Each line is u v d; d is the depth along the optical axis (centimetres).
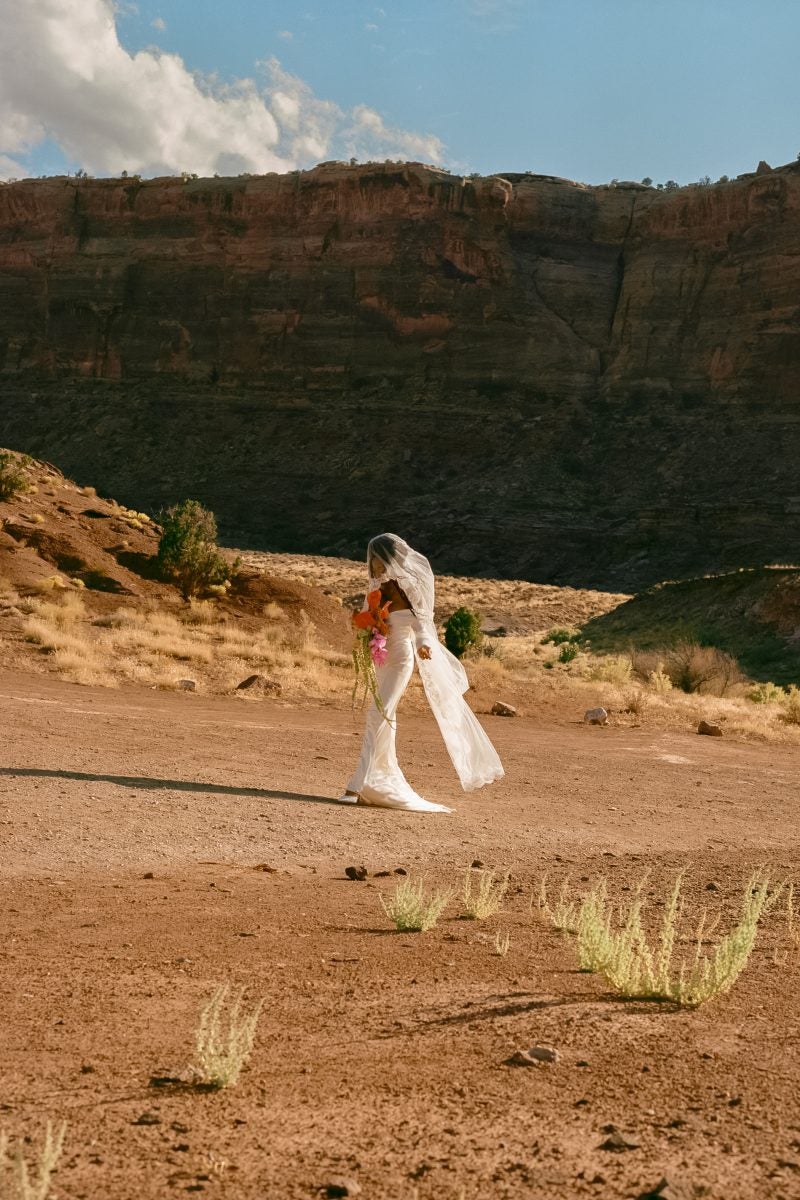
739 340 15188
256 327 17075
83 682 2128
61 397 17412
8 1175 246
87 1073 344
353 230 16900
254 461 16000
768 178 15425
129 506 15425
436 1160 279
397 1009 430
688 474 14212
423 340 16488
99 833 817
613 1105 325
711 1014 435
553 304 16362
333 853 830
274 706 2092
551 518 13788
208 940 541
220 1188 259
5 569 3153
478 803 1148
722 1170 276
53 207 17988
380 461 15500
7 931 546
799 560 12044
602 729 2245
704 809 1248
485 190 16375
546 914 635
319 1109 316
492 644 5025
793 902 717
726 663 3691
